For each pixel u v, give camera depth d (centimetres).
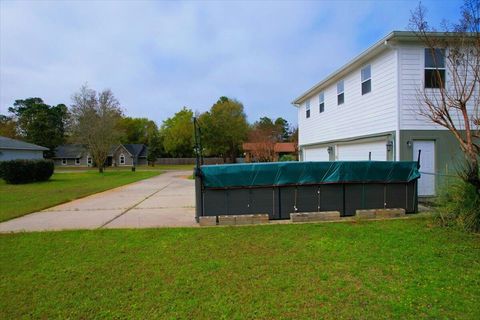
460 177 579
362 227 600
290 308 289
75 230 624
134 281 359
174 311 288
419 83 925
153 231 604
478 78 662
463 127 916
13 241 542
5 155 2805
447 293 314
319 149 1655
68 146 5891
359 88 1176
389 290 323
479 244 477
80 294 328
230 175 695
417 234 539
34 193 1327
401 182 750
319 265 397
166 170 3794
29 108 5869
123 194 1291
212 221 659
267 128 3919
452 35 725
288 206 712
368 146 1123
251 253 453
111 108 3156
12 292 336
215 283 349
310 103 1781
